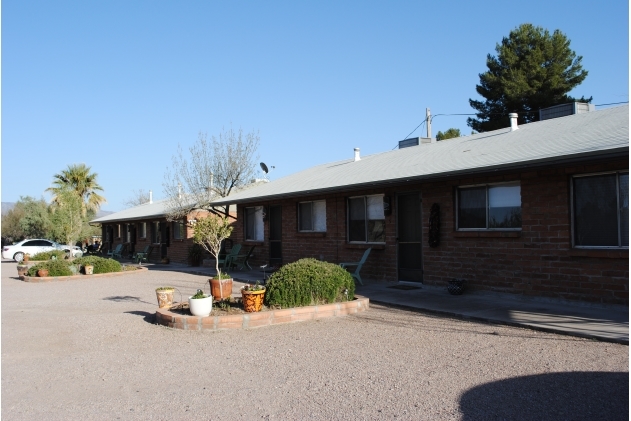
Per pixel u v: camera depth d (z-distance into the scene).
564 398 5.09
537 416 4.71
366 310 10.36
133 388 6.00
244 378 6.20
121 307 12.13
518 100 32.38
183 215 25.27
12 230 48.88
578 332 7.61
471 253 11.70
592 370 5.91
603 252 9.27
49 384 6.28
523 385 5.51
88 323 10.02
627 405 4.87
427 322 9.02
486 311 9.56
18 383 6.34
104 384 6.20
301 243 17.42
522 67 33.06
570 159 8.82
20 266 21.38
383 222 14.47
